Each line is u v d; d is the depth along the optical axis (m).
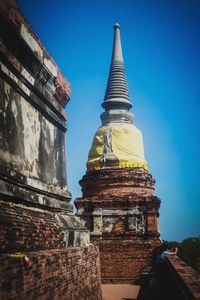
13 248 8.20
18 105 9.81
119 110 27.17
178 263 12.76
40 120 11.40
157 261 17.25
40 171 11.08
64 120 13.48
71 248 11.17
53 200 11.66
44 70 11.06
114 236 23.02
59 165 12.90
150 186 25.27
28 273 7.51
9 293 6.68
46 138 11.82
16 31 9.19
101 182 25.00
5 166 8.75
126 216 23.23
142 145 26.97
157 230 23.02
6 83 9.16
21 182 9.48
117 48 29.25
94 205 23.72
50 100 11.91
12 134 9.32
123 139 25.92
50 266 8.80
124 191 24.52
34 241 9.36
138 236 22.88
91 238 22.89
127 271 21.91
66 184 13.44
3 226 7.93
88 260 12.88
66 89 13.09
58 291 9.24
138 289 20.00
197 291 7.48
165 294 14.41
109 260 22.19
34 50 10.27
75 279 10.91
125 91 27.91
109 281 21.83
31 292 7.58
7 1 8.76
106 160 25.42
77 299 10.97
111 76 28.30
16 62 9.54
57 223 11.51
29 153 10.34
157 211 23.25
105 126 26.72
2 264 6.55
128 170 24.94
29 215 9.70
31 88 10.59
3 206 8.50
